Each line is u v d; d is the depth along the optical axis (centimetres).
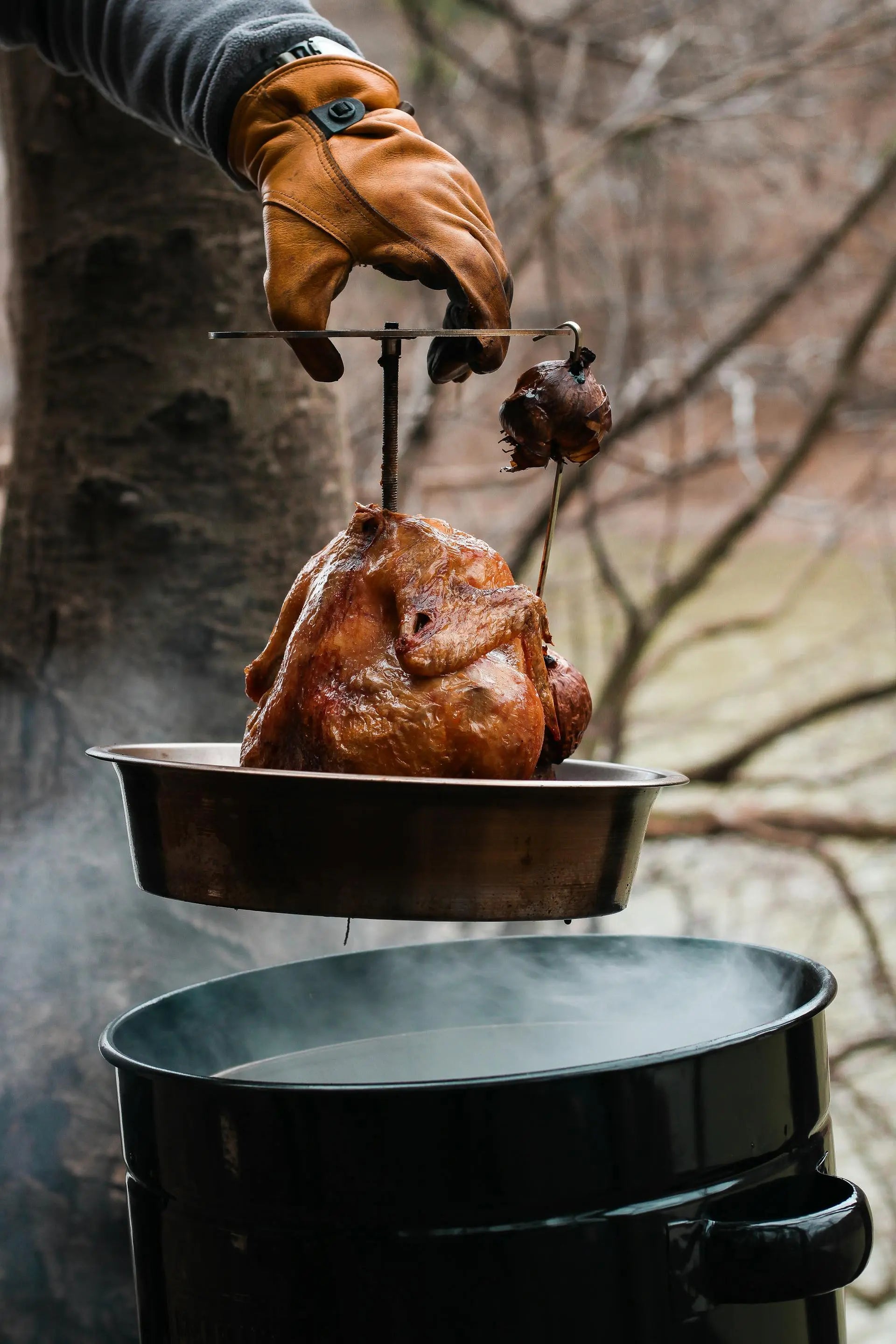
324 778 109
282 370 231
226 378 228
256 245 230
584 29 501
